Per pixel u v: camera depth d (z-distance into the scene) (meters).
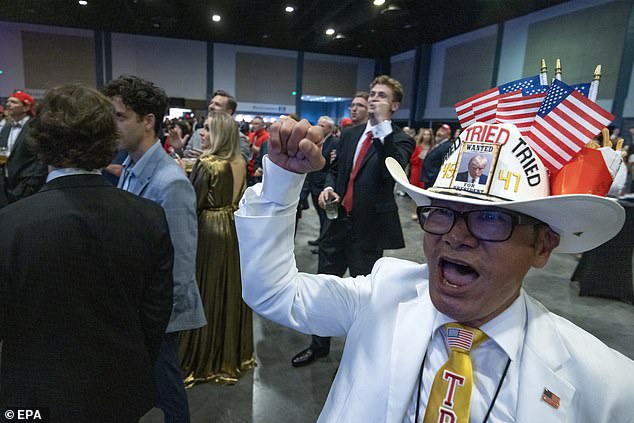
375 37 11.90
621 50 7.10
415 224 5.64
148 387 0.97
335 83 15.31
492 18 9.37
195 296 1.35
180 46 13.25
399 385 0.59
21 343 0.81
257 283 0.67
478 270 0.54
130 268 0.90
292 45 13.66
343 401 0.64
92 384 0.84
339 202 2.04
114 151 0.92
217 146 1.88
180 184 1.28
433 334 0.62
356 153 2.01
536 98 0.56
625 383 0.55
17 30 11.52
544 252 0.60
